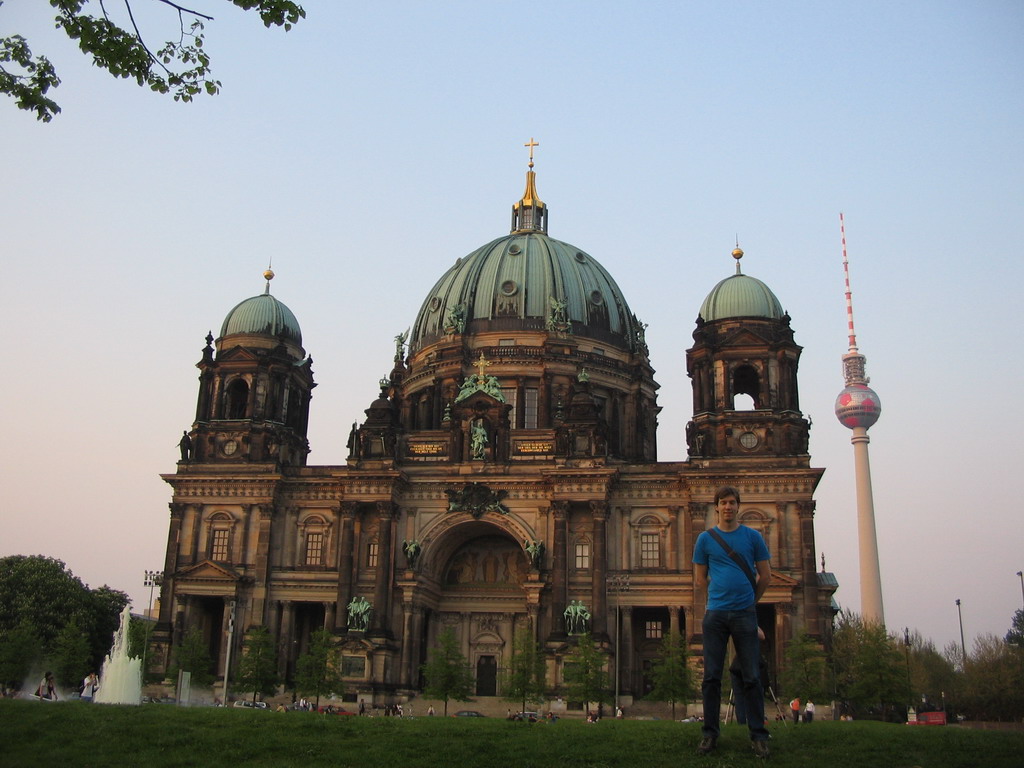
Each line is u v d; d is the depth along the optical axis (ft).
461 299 486.38
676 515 392.68
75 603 489.67
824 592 394.73
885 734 131.44
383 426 407.85
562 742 123.65
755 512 381.81
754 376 421.59
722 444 392.47
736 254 440.45
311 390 467.52
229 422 425.69
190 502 417.28
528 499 400.26
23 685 402.31
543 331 469.57
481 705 388.37
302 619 422.00
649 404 488.44
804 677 342.85
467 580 425.28
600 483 389.39
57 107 110.22
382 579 389.80
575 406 403.34
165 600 403.75
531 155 570.05
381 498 398.62
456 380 463.42
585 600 385.09
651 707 373.20
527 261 490.90
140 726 133.69
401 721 146.20
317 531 414.62
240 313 449.06
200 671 385.29
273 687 378.53
